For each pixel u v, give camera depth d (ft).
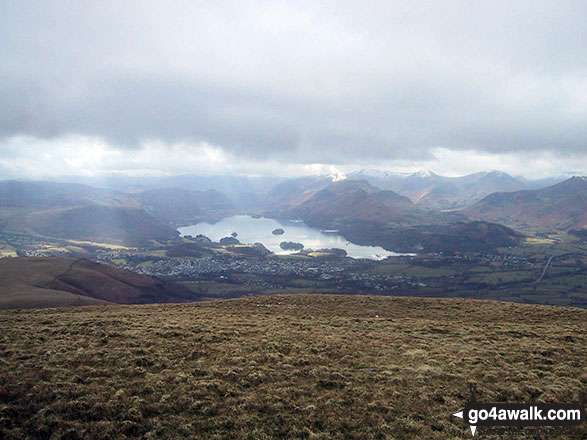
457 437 49.39
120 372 64.95
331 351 80.23
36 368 64.59
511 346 85.30
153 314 121.49
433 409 56.03
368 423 52.16
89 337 84.07
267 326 101.96
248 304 148.05
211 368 67.87
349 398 58.75
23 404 53.21
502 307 138.41
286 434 49.11
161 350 76.48
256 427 50.29
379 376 66.74
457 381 65.41
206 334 88.84
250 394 58.75
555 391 61.93
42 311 133.18
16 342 79.00
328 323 110.42
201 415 52.95
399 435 49.60
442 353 79.87
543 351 81.10
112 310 135.33
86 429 48.44
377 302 150.82
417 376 66.90
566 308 136.05
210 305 147.43
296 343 85.20
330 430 50.47
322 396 59.00
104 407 53.01
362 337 92.94
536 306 139.74
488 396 59.77
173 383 61.67
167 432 48.88
